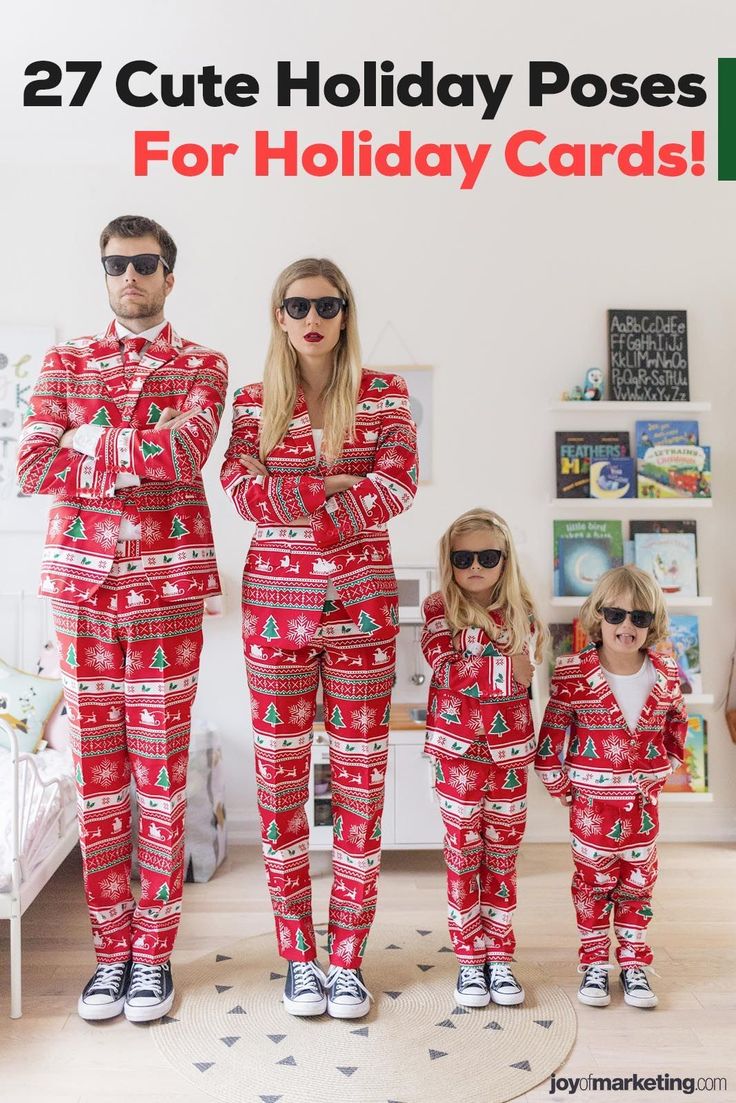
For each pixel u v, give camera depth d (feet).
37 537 11.11
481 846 7.06
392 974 7.41
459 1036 6.44
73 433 6.59
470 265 11.44
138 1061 6.16
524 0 8.55
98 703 6.72
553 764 7.07
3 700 9.83
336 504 6.40
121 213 11.23
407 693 11.14
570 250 11.49
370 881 6.77
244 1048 6.30
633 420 11.48
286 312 6.59
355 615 6.52
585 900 7.06
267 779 6.66
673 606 11.43
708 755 11.44
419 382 11.39
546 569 11.37
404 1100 5.73
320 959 7.47
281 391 6.68
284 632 6.51
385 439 6.76
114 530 6.57
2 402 11.05
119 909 6.89
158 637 6.65
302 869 6.83
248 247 11.31
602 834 6.93
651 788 6.99
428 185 11.43
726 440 11.53
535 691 10.44
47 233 11.18
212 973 7.43
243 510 6.54
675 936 8.27
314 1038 6.41
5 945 8.05
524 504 11.40
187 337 11.27
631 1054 6.25
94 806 6.76
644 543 11.32
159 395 6.76
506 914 6.98
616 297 11.50
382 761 6.80
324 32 9.02
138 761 6.79
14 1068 6.07
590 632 7.20
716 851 10.88
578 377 11.46
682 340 11.41
